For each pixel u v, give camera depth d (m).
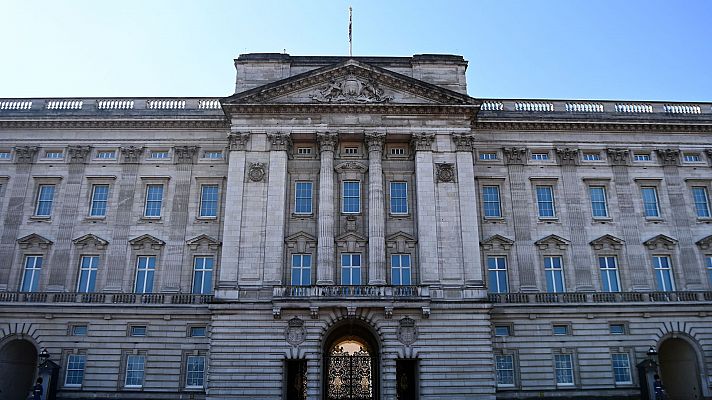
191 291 47.47
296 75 47.91
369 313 42.72
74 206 49.56
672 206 50.81
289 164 48.31
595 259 49.12
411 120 48.25
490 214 50.06
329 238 45.16
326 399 44.25
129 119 51.00
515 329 46.81
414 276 45.38
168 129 51.53
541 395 45.38
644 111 53.44
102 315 46.56
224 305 42.94
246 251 44.56
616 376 46.44
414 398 43.00
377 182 46.72
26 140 51.12
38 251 48.53
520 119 51.41
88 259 48.59
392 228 46.84
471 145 47.88
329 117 48.09
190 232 48.88
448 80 50.19
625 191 50.94
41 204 50.03
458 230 45.53
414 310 42.97
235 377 41.62
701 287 48.75
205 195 50.19
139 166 50.62
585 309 47.31
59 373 45.19
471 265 44.69
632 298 47.88
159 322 46.56
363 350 49.53
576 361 46.41
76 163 50.59
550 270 48.94
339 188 47.81
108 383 45.09
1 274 47.78
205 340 46.16
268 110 47.94
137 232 48.94
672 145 52.31
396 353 42.09
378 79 48.88
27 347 48.47
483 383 41.91
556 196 50.62
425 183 46.69
